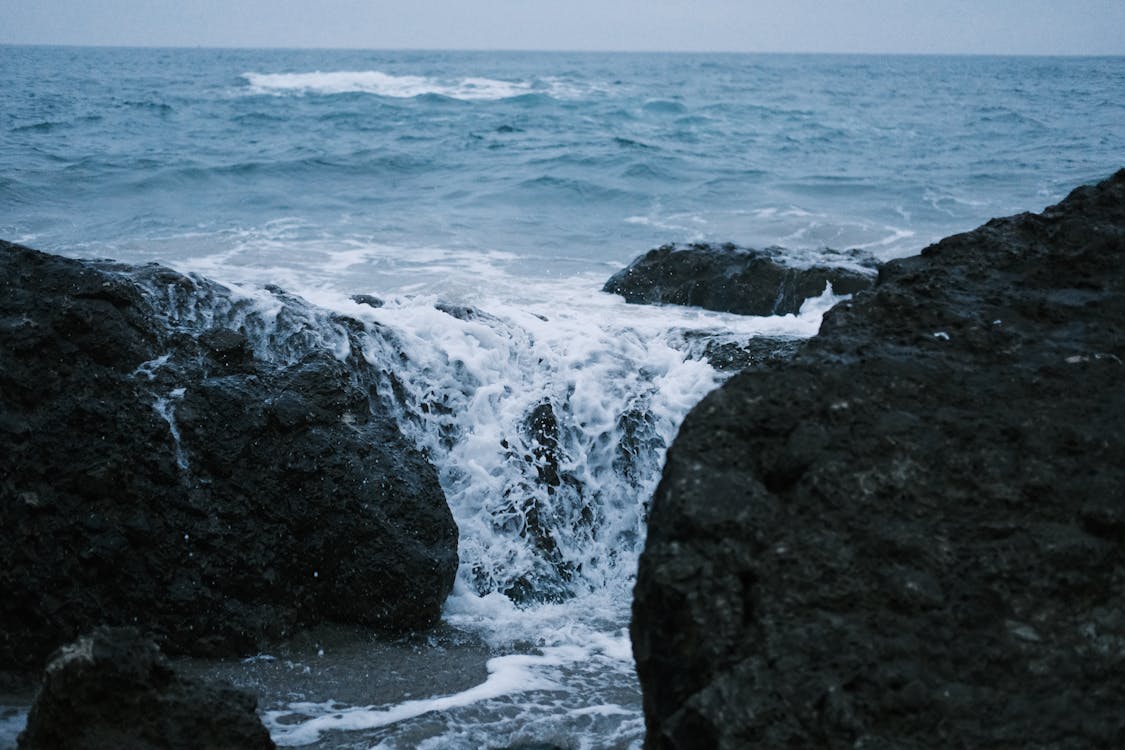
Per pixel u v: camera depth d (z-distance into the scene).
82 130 28.05
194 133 28.72
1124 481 2.81
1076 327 3.30
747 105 41.78
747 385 3.10
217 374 5.83
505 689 4.89
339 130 30.23
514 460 6.82
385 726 4.50
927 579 2.68
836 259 10.49
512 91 47.91
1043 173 22.84
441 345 7.11
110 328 5.60
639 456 7.02
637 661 2.87
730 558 2.72
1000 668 2.55
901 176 22.45
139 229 15.18
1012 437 2.94
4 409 5.36
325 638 5.50
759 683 2.51
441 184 20.77
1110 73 87.94
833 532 2.77
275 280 11.92
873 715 2.47
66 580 5.14
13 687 4.94
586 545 6.74
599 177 21.31
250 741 3.60
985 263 3.62
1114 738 2.43
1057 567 2.69
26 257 5.79
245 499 5.49
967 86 62.59
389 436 6.02
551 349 7.32
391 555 5.59
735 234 16.28
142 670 3.52
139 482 5.33
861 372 3.12
